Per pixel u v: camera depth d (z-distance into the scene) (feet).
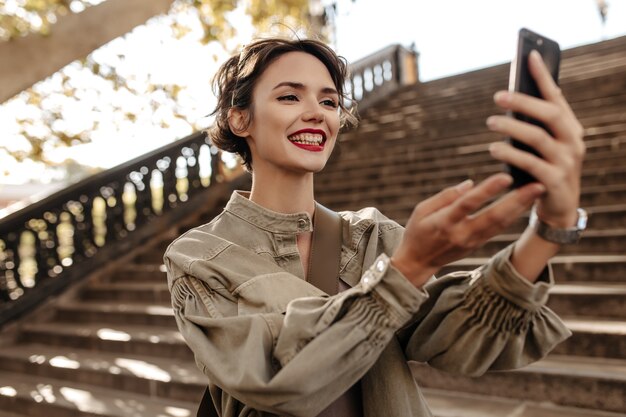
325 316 2.53
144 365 13.01
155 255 20.70
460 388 9.23
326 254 3.32
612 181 15.30
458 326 2.81
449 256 2.35
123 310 16.22
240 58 3.53
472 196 2.10
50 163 20.93
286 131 3.21
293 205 3.38
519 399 8.63
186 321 3.04
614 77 23.34
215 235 3.35
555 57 2.25
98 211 20.49
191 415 10.66
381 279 2.49
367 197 19.61
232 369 2.66
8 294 17.46
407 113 30.66
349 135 29.32
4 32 16.47
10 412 12.87
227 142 3.69
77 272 19.12
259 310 2.90
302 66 3.29
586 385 8.03
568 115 2.05
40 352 15.38
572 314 10.20
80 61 20.06
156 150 22.75
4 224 17.69
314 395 2.56
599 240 12.21
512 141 2.16
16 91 16.49
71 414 11.64
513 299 2.60
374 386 3.06
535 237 2.42
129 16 18.53
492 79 32.40
